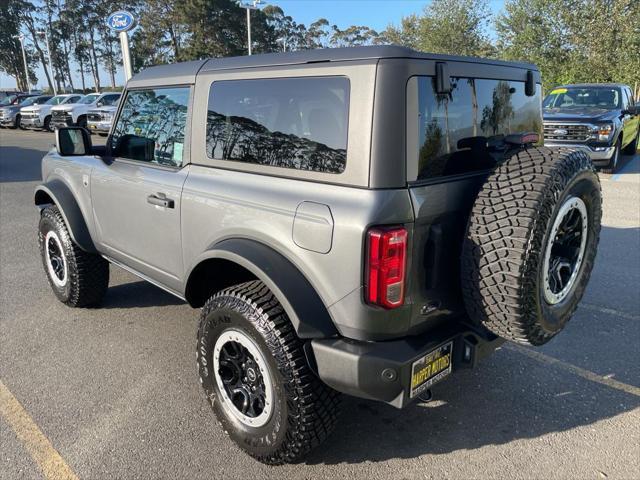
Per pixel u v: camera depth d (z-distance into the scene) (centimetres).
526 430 289
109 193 362
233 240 257
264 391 249
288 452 243
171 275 324
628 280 508
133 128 349
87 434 286
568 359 364
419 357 220
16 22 7131
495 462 264
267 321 233
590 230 260
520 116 296
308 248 224
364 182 210
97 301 443
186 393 325
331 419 241
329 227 215
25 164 1396
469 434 286
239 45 5606
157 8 5238
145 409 308
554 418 299
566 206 227
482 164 258
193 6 5022
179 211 296
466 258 221
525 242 207
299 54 240
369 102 208
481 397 320
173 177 302
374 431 290
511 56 2417
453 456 269
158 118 322
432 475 255
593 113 1097
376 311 212
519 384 334
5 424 294
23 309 449
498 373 347
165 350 379
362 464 263
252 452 259
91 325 419
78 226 402
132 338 397
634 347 379
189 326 419
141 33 5403
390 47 212
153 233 326
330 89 221
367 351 217
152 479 253
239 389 262
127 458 267
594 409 307
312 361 228
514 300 212
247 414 261
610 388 329
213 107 279
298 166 236
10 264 570
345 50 222
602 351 374
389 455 270
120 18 1477
